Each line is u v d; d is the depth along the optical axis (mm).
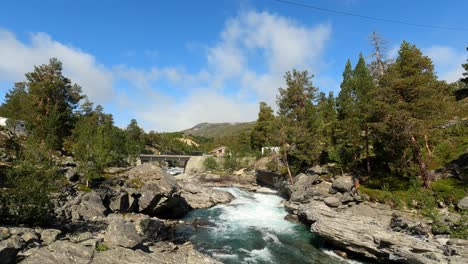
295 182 45188
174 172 99625
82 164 33844
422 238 21984
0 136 44406
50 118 42312
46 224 21266
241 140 118375
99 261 15414
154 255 18578
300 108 52406
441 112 28953
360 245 23203
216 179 73312
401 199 28203
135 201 35625
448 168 30562
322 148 49406
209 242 27469
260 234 30266
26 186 19797
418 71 30672
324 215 28625
